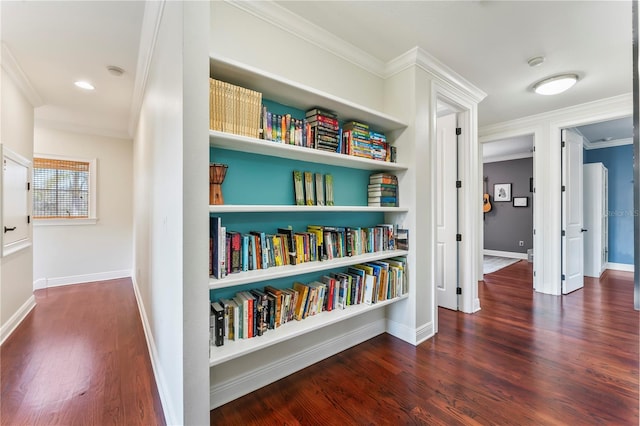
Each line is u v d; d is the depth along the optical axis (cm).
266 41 191
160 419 160
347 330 238
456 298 324
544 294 391
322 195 222
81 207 455
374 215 267
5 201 259
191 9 130
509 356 222
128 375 201
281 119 184
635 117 86
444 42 231
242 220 185
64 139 438
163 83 173
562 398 173
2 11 198
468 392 179
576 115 377
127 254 492
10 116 274
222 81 166
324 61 223
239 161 183
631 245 533
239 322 163
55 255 432
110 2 191
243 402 172
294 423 155
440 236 338
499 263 611
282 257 189
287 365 200
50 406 169
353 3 187
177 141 136
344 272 241
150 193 237
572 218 409
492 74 284
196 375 131
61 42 235
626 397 173
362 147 228
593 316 305
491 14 199
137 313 321
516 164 680
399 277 242
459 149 323
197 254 132
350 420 157
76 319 303
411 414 160
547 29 215
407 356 223
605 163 557
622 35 223
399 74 257
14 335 264
